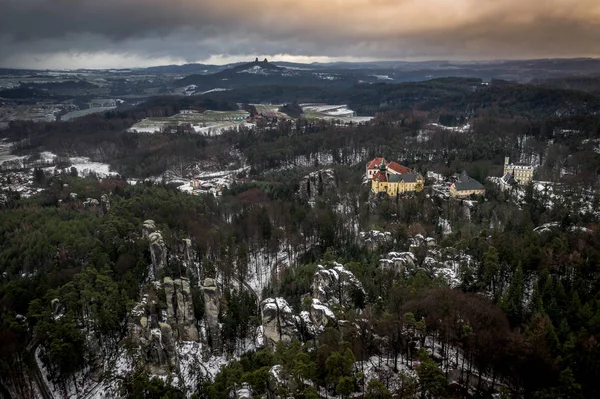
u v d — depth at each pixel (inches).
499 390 5369.1
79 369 6373.0
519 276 6845.5
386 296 7081.7
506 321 5915.4
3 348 6053.2
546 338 5497.1
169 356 6136.8
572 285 6742.1
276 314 6392.7
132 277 7765.8
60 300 6939.0
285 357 5433.1
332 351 5300.2
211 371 6314.0
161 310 6948.8
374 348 5984.3
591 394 5196.9
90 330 6609.3
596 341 5388.8
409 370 5615.2
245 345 6870.1
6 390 5920.3
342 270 7500.0
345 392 4842.5
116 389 5925.2
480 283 7244.1
